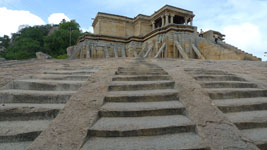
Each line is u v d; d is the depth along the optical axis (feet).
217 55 44.55
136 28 90.43
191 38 47.70
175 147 6.63
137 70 17.13
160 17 90.58
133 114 9.15
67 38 155.02
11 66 20.44
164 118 8.89
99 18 80.23
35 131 7.94
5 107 9.55
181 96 10.64
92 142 7.00
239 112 10.55
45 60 27.02
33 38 178.09
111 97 10.65
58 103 10.91
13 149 7.13
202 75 16.03
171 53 45.68
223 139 6.95
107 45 56.13
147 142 7.07
